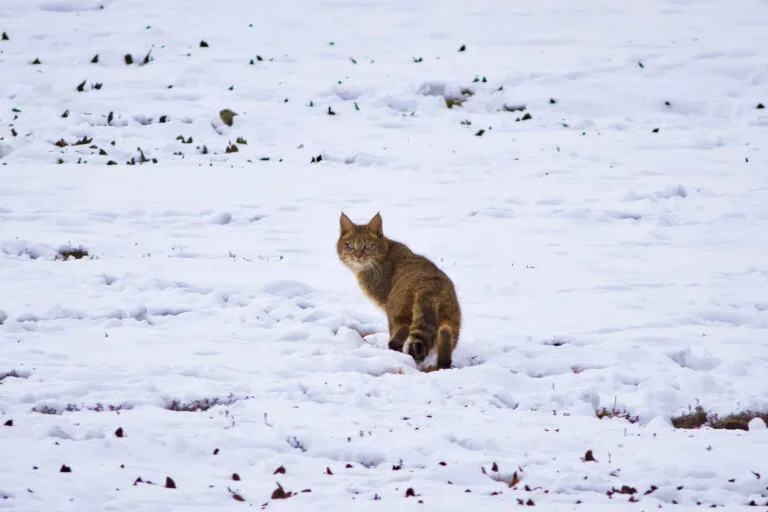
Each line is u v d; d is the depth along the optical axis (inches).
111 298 631.2
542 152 1327.5
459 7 2165.4
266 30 1987.0
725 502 308.8
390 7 2166.6
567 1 2192.4
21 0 2130.9
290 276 738.8
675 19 2037.4
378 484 317.1
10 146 1268.5
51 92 1546.5
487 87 1640.0
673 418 426.6
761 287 736.3
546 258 840.9
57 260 763.4
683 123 1483.8
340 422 385.4
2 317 564.7
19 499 272.1
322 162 1273.4
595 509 293.7
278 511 282.5
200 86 1642.5
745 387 465.7
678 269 800.3
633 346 553.0
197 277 714.8
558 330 599.8
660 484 323.3
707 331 599.8
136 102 1524.4
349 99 1621.6
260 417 389.7
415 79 1679.4
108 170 1185.4
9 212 946.1
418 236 923.4
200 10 2128.4
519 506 294.2
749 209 1026.1
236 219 970.7
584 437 382.0
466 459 344.2
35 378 437.7
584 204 1063.0
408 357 490.9
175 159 1274.6
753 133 1406.3
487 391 447.5
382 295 533.0
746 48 1791.3
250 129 1427.2
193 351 508.7
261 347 524.1
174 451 338.0
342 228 532.7
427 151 1331.2
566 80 1669.5
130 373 454.0
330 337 546.6
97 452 331.9
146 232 898.1
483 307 665.0
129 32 1929.1
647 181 1167.0
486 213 1018.1
